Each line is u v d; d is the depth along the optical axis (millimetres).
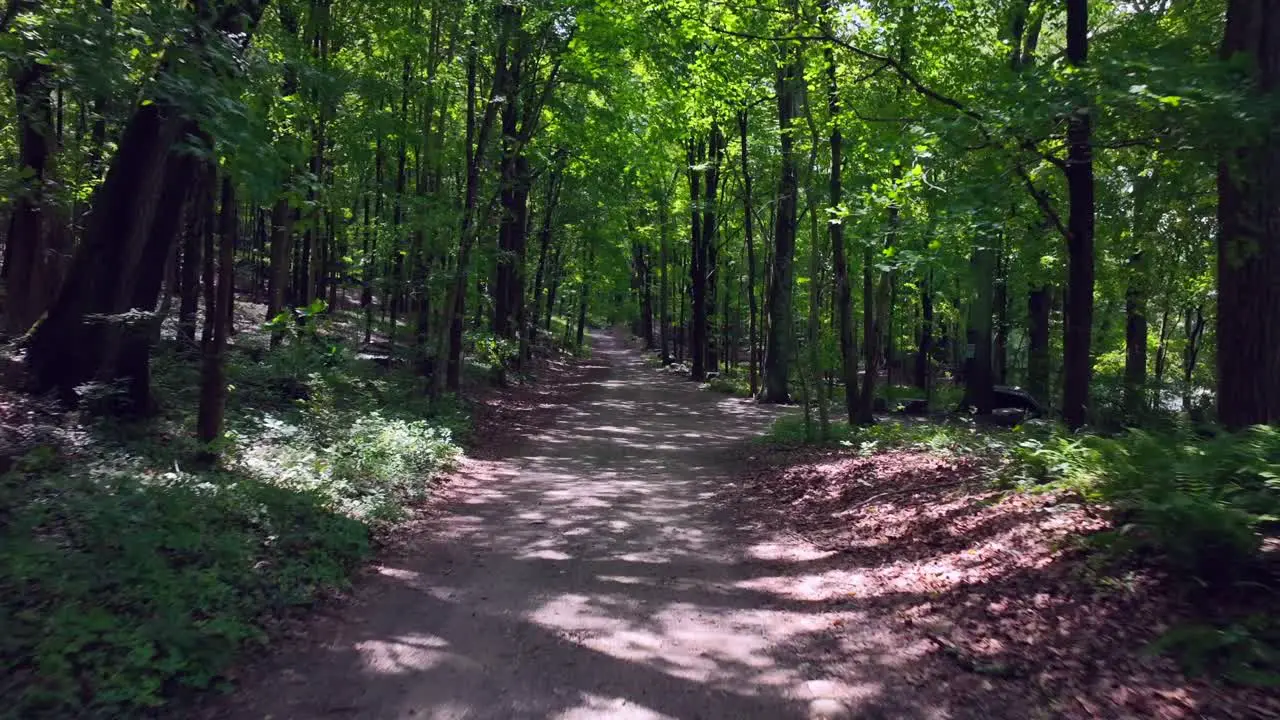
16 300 14086
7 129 14570
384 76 18641
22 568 5016
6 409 9062
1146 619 4691
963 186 8523
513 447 16281
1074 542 5887
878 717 4352
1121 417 13258
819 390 15430
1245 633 4109
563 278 41406
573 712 4434
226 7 8062
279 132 9094
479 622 6012
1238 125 6609
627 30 17531
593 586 7012
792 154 18031
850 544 8188
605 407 24938
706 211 28344
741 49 14391
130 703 4141
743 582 7199
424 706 4480
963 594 5914
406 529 8961
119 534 5883
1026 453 8102
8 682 3979
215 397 9320
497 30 18109
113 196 9961
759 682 4887
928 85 11977
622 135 23781
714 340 40312
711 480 12805
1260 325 7562
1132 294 20234
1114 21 13711
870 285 17219
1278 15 7438
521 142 21156
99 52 6785
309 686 4727
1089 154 8953
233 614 5402
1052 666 4586
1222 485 5383
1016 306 30344
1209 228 13227
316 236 21797
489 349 23078
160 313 9602
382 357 22297
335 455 10805
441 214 18094
